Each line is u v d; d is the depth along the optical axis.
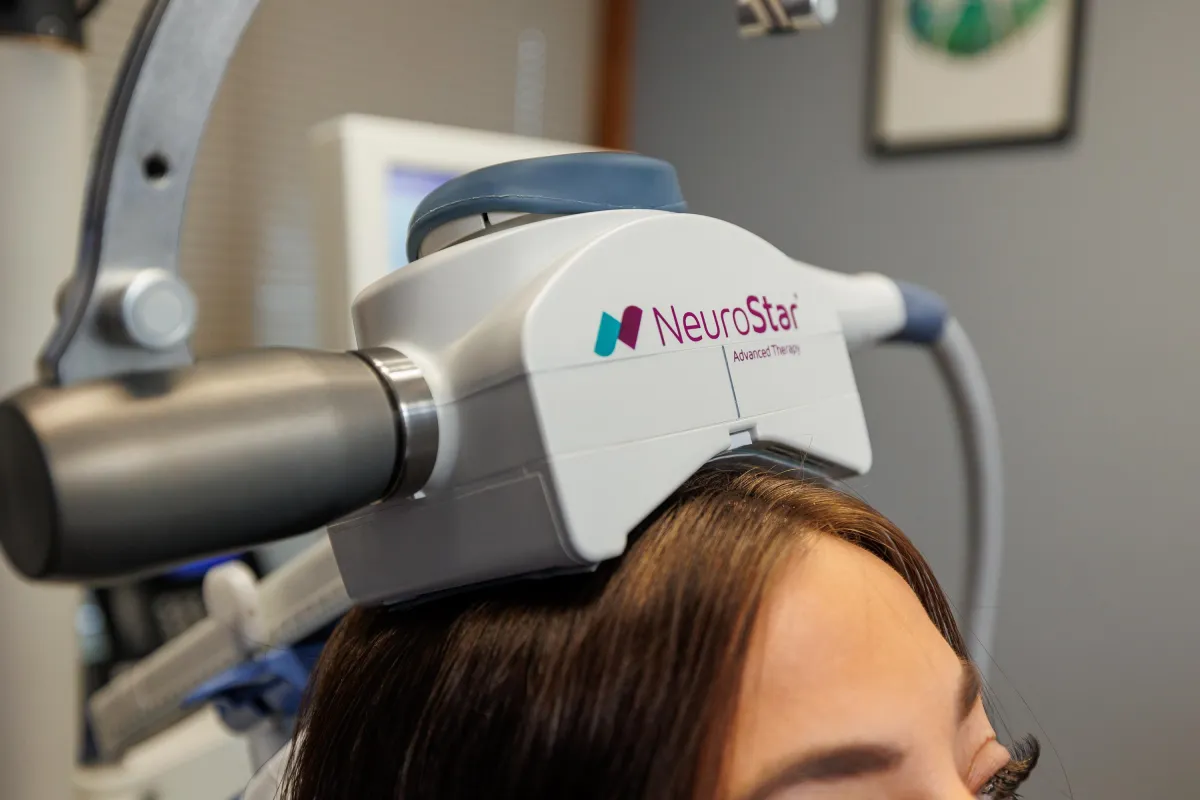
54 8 0.49
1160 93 1.20
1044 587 1.34
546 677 0.29
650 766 0.29
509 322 0.28
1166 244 1.21
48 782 0.50
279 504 0.25
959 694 0.34
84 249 0.24
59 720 0.50
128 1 1.18
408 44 1.48
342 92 1.40
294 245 1.37
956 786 0.32
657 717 0.29
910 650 0.32
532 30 1.67
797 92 1.52
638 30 1.73
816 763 0.29
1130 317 1.25
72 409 0.22
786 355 0.35
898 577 0.35
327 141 0.88
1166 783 1.26
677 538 0.31
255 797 0.44
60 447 0.21
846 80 1.46
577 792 0.29
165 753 0.86
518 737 0.29
